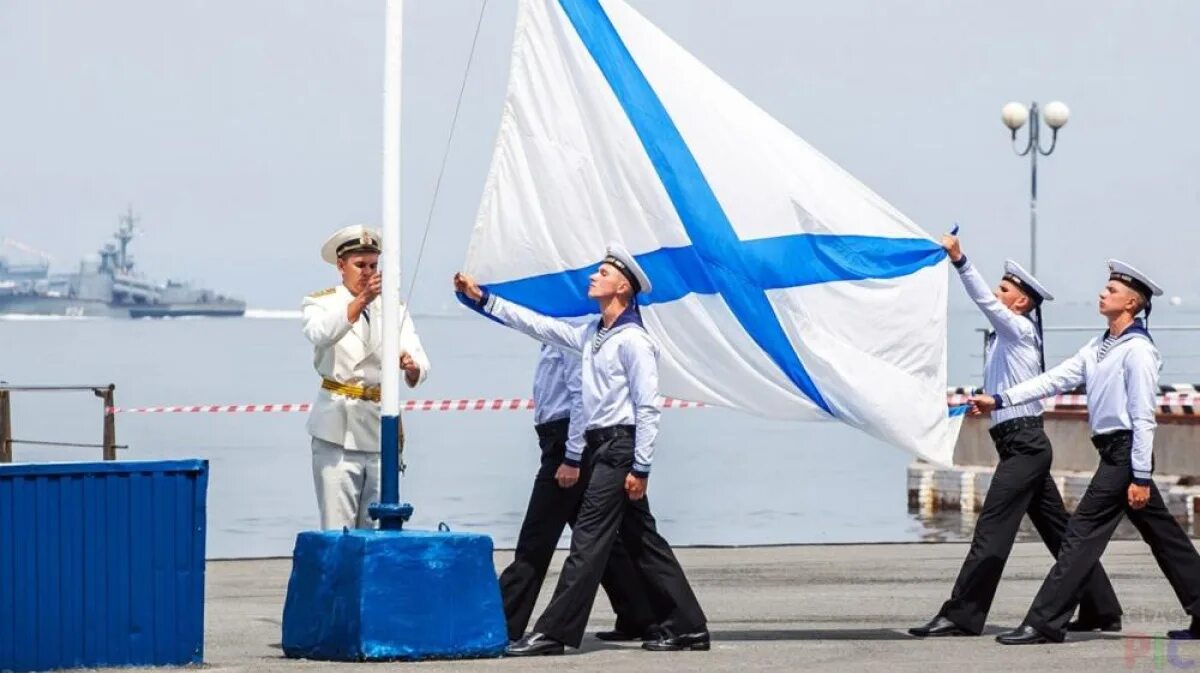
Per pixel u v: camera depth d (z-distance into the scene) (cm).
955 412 2002
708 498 4941
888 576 2652
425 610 1731
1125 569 2706
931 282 1978
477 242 1933
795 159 1966
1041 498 2030
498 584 1798
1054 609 1927
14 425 7650
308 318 1909
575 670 1689
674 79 1952
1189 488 3822
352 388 1928
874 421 1964
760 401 1964
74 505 1653
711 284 1952
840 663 1762
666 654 1822
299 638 1775
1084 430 4153
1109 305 1952
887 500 4869
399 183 1773
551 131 1936
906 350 1972
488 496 4709
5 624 1622
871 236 1970
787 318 1953
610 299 1822
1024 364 2014
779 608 2300
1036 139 5384
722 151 1953
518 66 1941
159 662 1688
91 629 1661
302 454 6278
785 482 5525
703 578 2633
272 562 2859
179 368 14188
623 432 1811
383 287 1778
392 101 1766
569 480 1848
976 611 1997
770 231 1953
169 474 1692
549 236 1933
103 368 14125
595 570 1803
